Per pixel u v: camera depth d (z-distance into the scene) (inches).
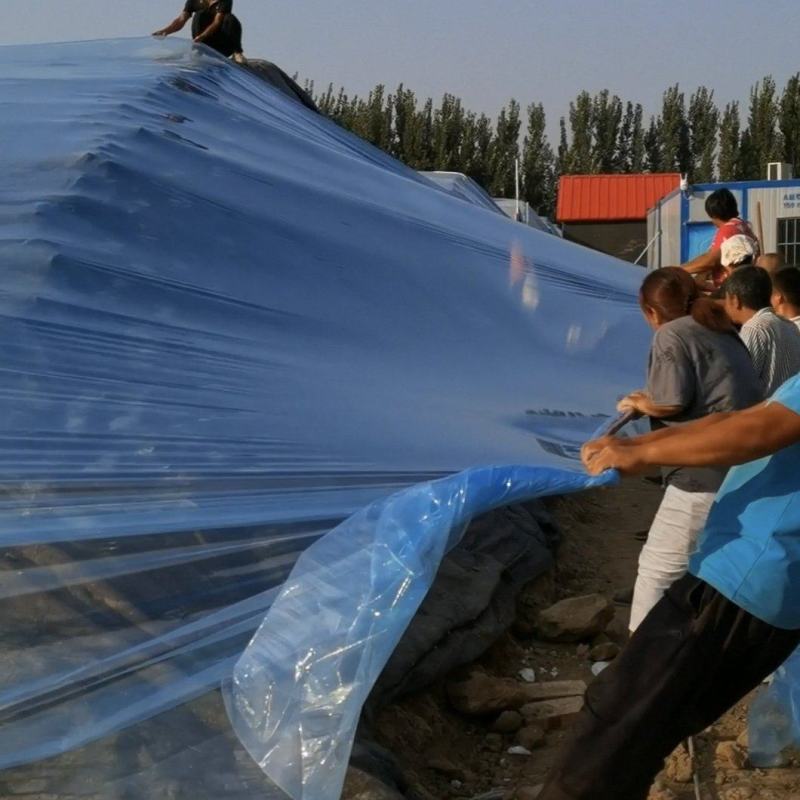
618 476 110.6
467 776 159.0
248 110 225.9
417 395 142.4
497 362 168.1
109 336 126.8
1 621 98.7
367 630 102.5
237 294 147.7
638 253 1142.3
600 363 186.7
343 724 99.7
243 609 103.3
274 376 131.3
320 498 111.3
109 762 96.9
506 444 130.0
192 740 98.7
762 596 106.9
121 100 194.1
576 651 204.5
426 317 171.6
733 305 214.8
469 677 180.4
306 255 169.6
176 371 125.0
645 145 1704.0
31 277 131.3
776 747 157.6
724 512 112.0
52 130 175.3
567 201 1163.9
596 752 109.3
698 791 149.9
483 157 1637.6
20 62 235.9
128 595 101.5
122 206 153.5
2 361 116.7
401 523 107.6
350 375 140.3
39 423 110.4
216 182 175.3
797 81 1551.4
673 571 161.8
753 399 161.6
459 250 203.5
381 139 1636.3
